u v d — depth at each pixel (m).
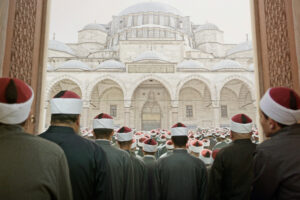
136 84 39.34
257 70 5.34
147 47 46.56
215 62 47.78
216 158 2.97
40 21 5.51
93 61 48.62
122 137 3.80
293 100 1.78
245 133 2.95
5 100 1.58
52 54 50.41
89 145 2.24
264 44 5.10
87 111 38.19
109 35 61.75
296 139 1.68
